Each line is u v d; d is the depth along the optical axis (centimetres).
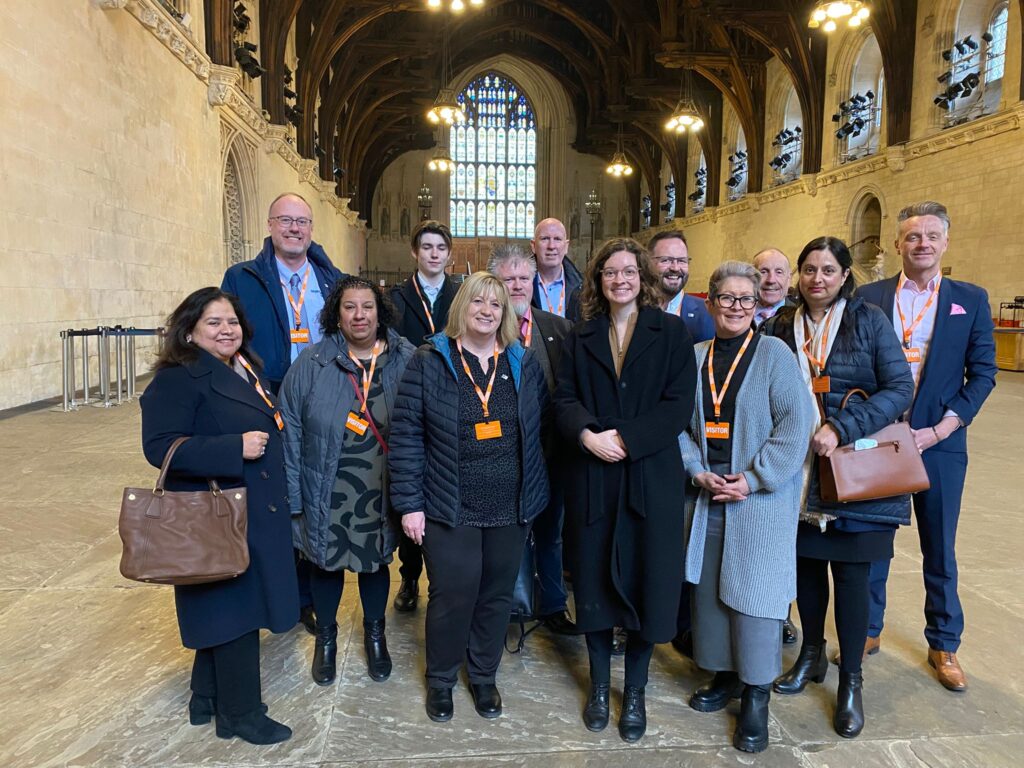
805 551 223
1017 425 739
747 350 222
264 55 1609
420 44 2244
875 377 226
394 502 223
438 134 3650
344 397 241
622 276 217
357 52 2236
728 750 205
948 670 240
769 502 211
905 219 251
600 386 218
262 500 206
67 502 412
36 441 567
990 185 1352
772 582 207
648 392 212
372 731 212
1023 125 1262
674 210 3228
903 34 1588
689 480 227
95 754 197
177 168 1079
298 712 222
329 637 244
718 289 224
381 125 3067
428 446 226
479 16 2914
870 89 1867
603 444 206
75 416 679
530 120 3706
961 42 1423
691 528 224
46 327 735
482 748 205
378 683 242
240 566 183
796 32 1916
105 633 267
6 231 661
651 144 3328
